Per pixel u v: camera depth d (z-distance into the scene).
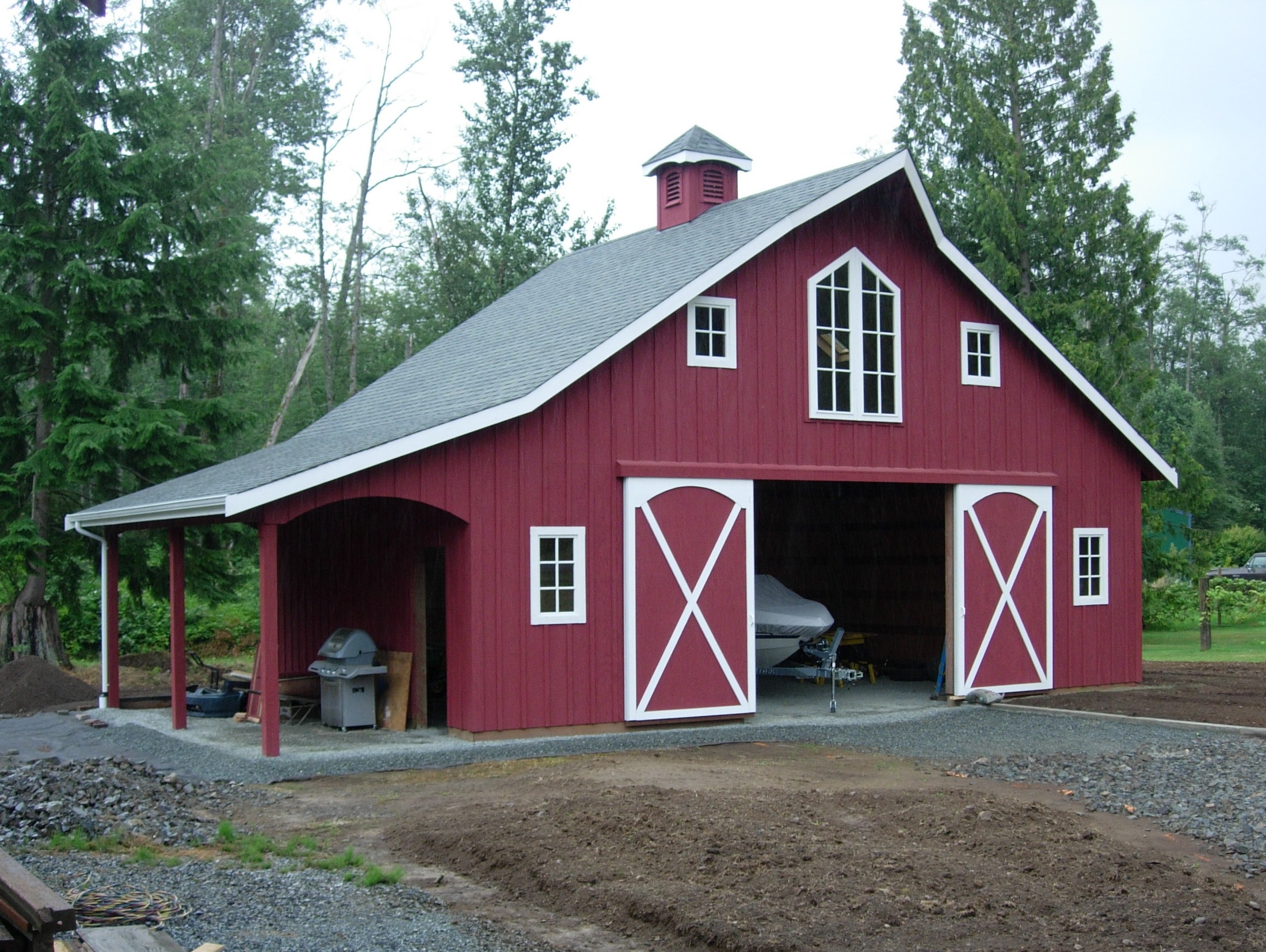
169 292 21.41
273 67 40.16
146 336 21.28
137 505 13.90
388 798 9.77
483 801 9.33
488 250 35.72
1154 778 10.55
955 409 16.28
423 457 12.38
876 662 20.19
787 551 22.28
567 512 13.27
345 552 15.74
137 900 6.43
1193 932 6.15
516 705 12.87
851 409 15.37
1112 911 6.43
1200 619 25.88
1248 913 6.46
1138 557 18.09
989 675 16.31
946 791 9.34
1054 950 5.87
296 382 36.22
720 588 14.15
